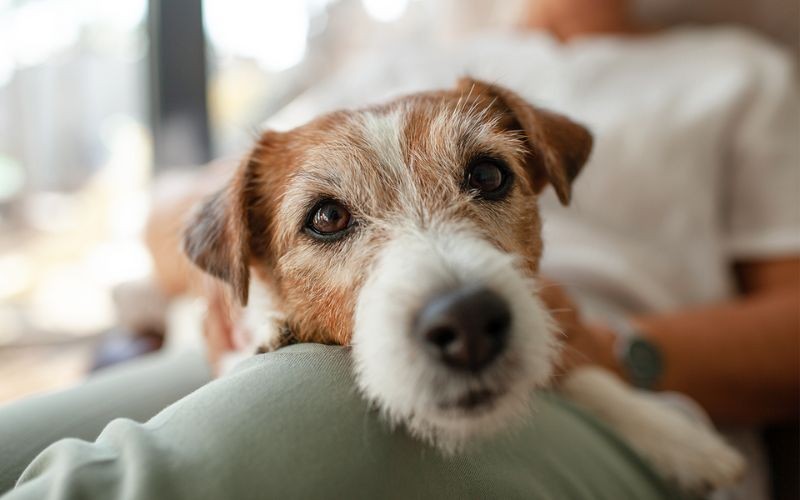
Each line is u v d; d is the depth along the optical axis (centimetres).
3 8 50
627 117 39
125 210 56
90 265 54
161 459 12
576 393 26
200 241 25
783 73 40
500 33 49
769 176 38
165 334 42
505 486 15
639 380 31
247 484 12
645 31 49
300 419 14
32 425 20
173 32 53
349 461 13
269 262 24
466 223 19
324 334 21
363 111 24
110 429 14
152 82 55
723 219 40
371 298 17
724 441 28
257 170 25
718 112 39
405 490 14
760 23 47
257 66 58
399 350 15
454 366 15
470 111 23
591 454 19
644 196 39
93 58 54
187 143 56
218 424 13
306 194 22
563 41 49
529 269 22
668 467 25
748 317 32
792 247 37
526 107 24
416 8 61
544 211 39
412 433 15
